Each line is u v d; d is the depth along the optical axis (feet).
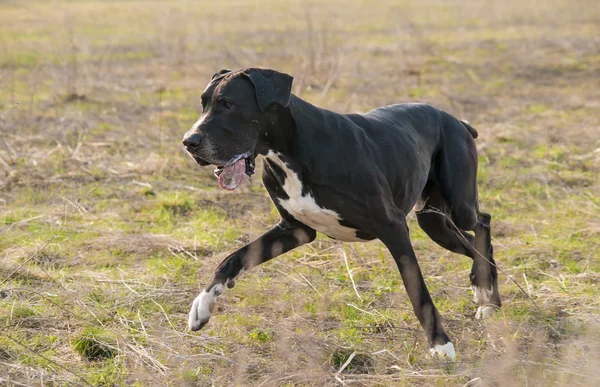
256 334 24.99
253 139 22.71
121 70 80.43
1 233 34.94
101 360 23.65
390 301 27.94
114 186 42.63
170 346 24.02
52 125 54.70
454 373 22.20
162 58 87.81
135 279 29.96
